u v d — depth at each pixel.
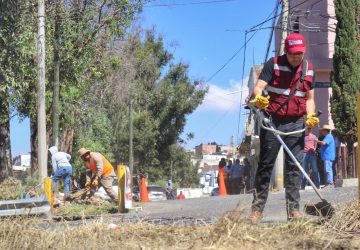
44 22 14.91
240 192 18.72
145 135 37.78
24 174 16.50
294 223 4.73
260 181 5.61
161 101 39.47
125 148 37.72
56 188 13.64
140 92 35.88
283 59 5.52
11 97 14.86
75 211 10.74
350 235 4.67
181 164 48.94
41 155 14.52
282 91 5.54
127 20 18.28
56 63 16.77
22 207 7.12
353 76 18.45
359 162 5.38
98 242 4.61
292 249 4.20
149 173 41.38
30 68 15.09
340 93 18.50
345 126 18.30
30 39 14.83
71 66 17.66
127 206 10.56
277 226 4.75
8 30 13.36
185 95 40.84
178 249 4.27
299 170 5.55
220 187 18.81
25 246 4.54
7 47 13.31
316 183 13.35
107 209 11.00
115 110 30.94
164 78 40.31
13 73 13.52
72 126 19.23
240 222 4.65
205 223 5.10
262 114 5.51
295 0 25.11
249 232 4.52
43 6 14.68
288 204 5.55
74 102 18.98
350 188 10.16
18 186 10.91
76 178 21.17
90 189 12.23
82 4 17.58
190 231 4.79
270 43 21.89
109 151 26.03
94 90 21.67
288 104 5.54
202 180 65.81
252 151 28.08
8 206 7.05
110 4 17.94
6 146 15.75
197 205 10.88
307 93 5.63
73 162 20.66
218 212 7.43
